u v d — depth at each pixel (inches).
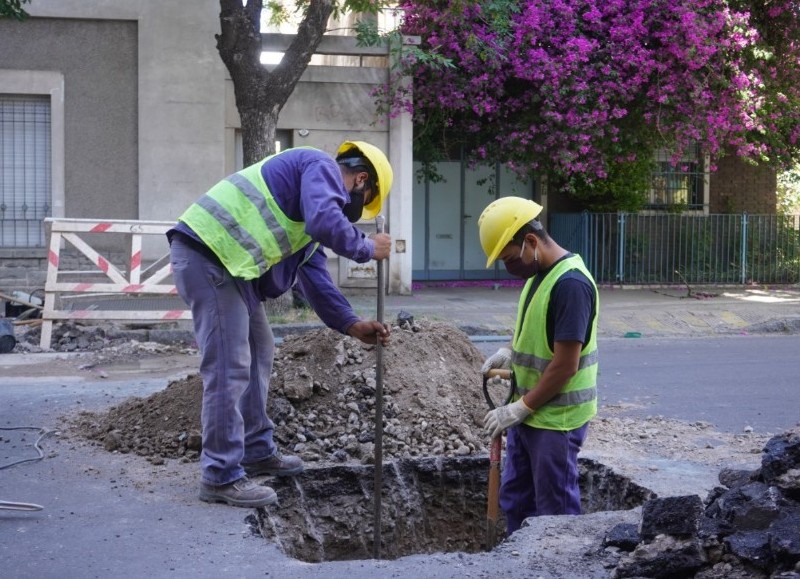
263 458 205.9
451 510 222.7
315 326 471.5
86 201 577.3
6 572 154.6
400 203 605.6
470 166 665.0
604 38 630.5
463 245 717.3
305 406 235.8
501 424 173.9
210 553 164.1
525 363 177.8
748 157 692.7
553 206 735.7
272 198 186.7
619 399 324.8
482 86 619.8
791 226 716.7
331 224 178.1
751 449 242.1
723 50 637.3
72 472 214.4
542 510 178.4
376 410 198.4
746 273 706.8
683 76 629.6
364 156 195.0
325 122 598.9
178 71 574.9
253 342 204.8
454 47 597.6
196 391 246.1
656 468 217.6
